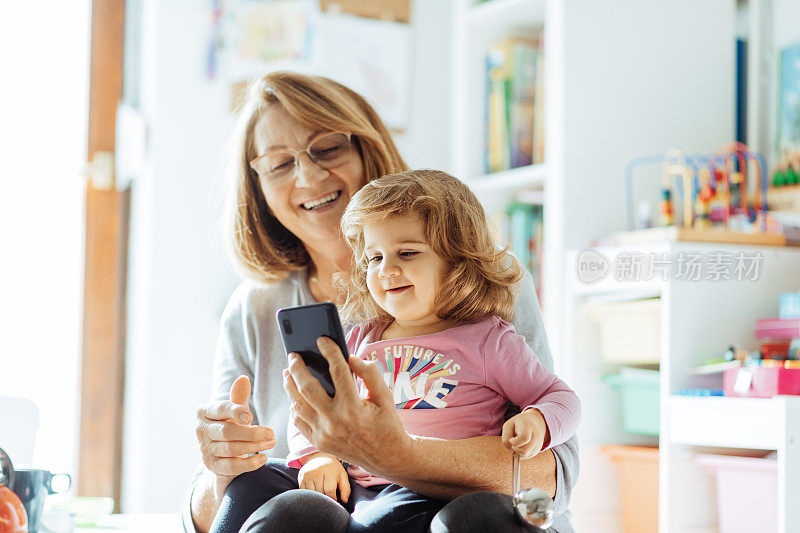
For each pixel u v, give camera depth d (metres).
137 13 2.74
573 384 2.14
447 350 1.12
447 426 1.09
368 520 0.98
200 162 2.60
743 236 1.99
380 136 1.42
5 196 2.65
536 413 1.01
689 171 2.18
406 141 2.82
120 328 2.71
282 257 1.42
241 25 2.63
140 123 2.55
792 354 1.79
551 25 2.26
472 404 1.10
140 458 2.51
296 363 0.95
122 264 2.72
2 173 2.65
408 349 1.13
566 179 2.21
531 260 2.45
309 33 2.67
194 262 2.58
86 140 2.70
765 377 1.69
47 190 2.68
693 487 1.88
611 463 2.15
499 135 2.52
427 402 1.10
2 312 2.64
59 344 2.67
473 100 2.59
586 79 2.24
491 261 1.16
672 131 2.32
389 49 2.79
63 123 2.69
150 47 2.62
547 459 1.07
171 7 2.59
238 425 1.06
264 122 1.37
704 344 1.92
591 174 2.24
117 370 2.70
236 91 2.62
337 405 0.93
